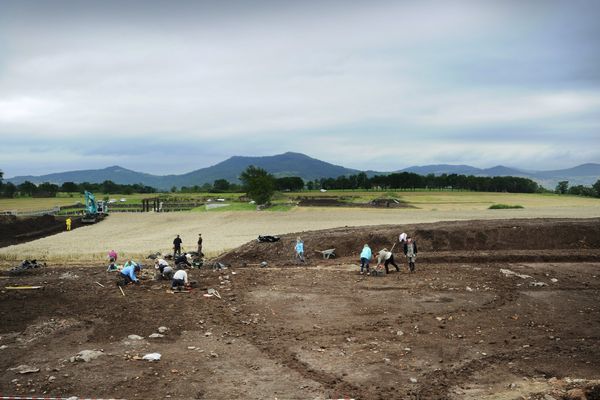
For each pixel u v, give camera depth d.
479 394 10.93
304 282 21.62
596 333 15.27
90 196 69.25
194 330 15.12
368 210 74.62
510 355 13.38
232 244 42.09
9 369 12.00
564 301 18.83
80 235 52.28
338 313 17.11
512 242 31.11
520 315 17.06
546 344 14.27
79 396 10.52
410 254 24.06
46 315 16.41
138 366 12.23
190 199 113.94
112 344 13.82
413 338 14.61
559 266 25.02
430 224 37.09
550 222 34.69
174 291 19.41
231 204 97.75
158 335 14.45
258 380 11.52
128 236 51.00
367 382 11.49
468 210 73.31
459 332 15.21
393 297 19.19
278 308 17.62
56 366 12.18
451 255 27.83
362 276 22.92
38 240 47.72
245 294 19.45
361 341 14.30
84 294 18.77
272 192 89.56
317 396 10.70
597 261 26.72
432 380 11.66
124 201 110.31
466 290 20.23
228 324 15.70
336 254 31.36
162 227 59.41
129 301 17.91
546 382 11.57
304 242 32.47
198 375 11.74
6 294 18.50
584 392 10.83
